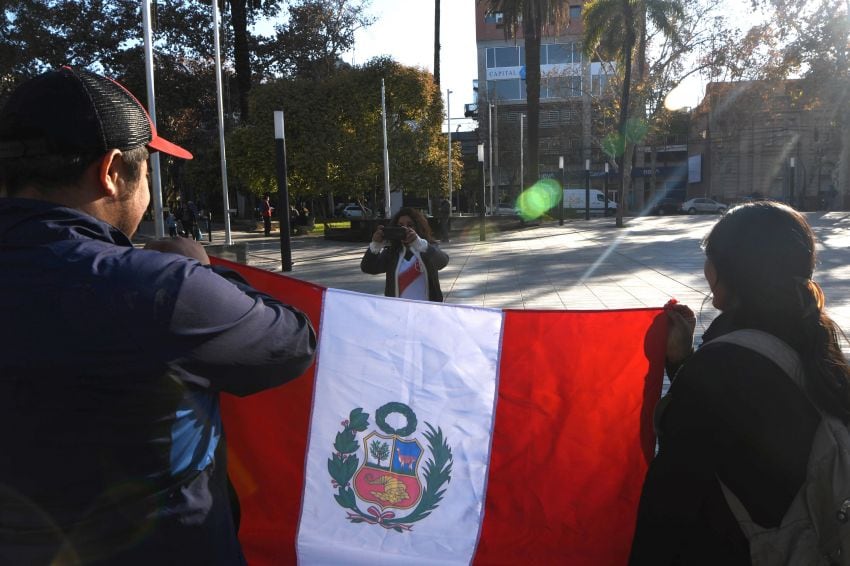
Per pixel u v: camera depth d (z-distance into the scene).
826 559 1.45
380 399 2.54
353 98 27.61
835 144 45.12
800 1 32.03
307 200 37.88
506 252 18.12
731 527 1.50
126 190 1.38
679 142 57.94
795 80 34.44
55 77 1.29
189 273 1.23
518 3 27.08
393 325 2.58
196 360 1.21
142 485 1.19
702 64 36.91
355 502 2.52
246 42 29.42
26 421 1.13
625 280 12.09
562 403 2.51
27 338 1.12
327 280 12.99
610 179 57.38
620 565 2.45
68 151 1.25
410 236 5.10
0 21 26.34
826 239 18.70
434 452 2.52
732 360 1.49
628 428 2.47
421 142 28.88
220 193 41.41
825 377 1.50
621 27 29.36
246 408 2.55
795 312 1.55
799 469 1.46
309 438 2.54
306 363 1.42
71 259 1.17
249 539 2.51
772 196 52.16
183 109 37.16
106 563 1.18
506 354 2.55
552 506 2.49
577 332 2.52
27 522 1.16
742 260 1.59
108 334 1.13
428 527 2.50
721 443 1.49
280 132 13.83
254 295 1.41
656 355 2.32
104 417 1.15
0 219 1.22
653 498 1.55
